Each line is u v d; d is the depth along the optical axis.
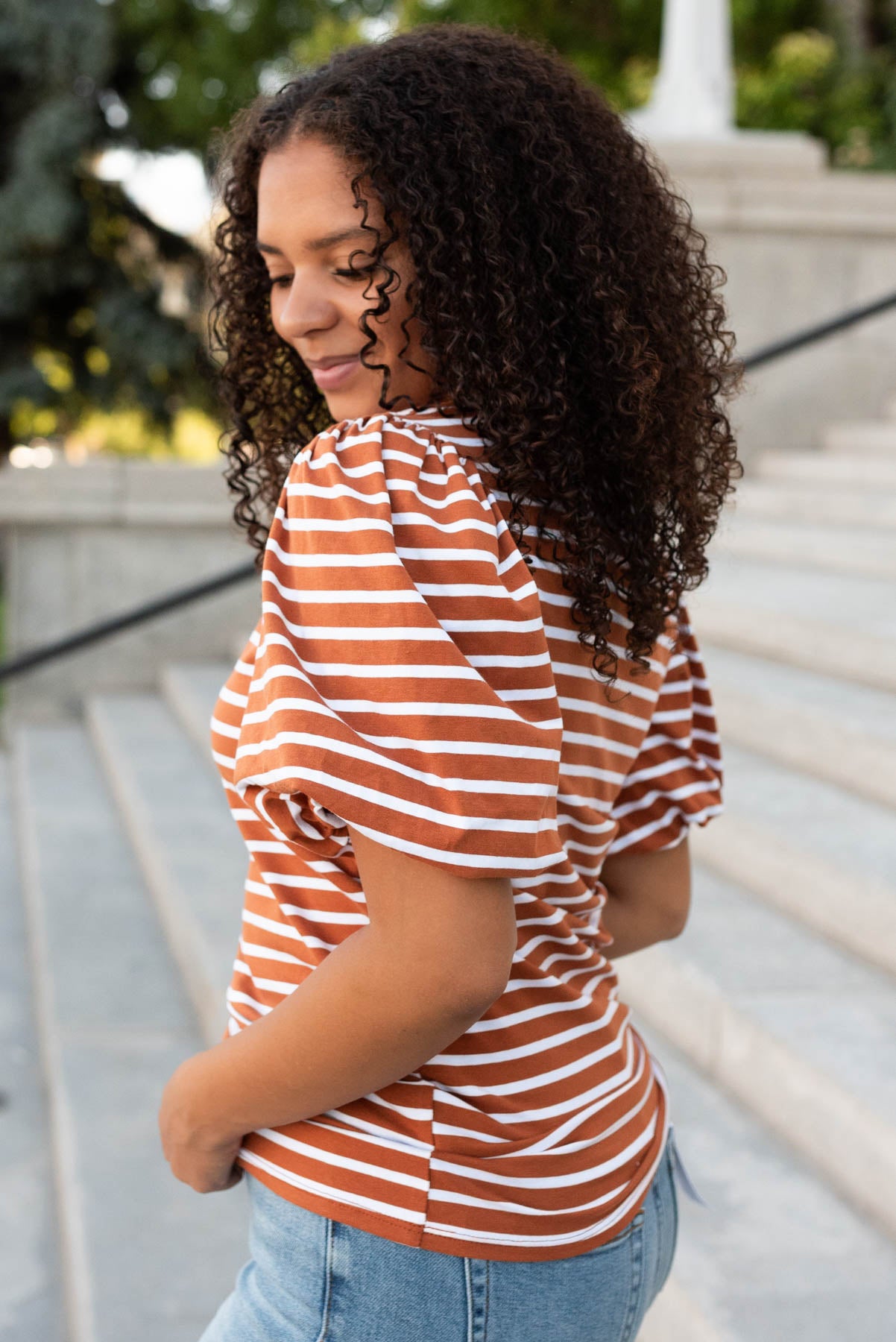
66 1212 2.39
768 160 6.11
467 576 0.83
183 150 13.16
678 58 6.37
